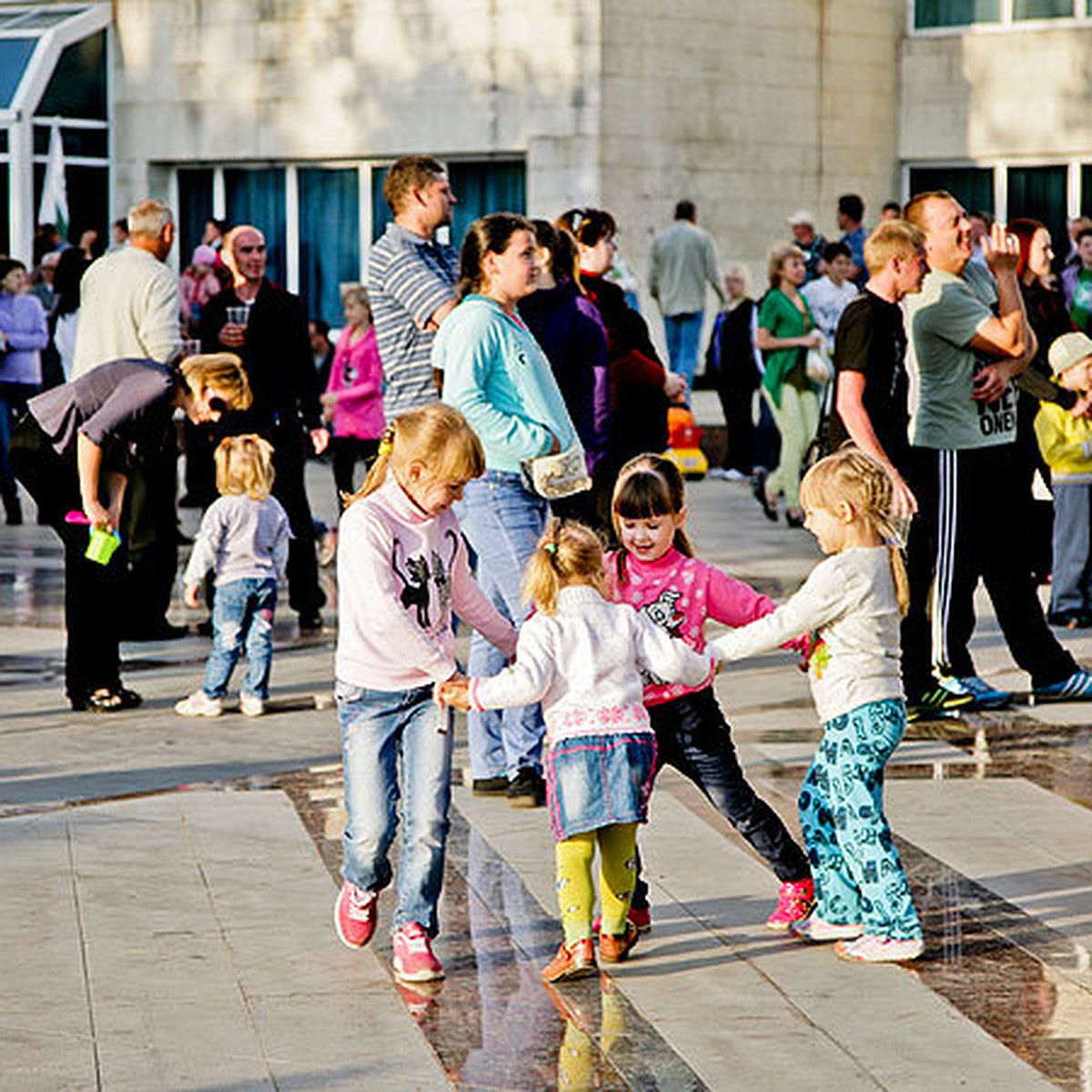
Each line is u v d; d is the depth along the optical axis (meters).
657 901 9.51
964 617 13.38
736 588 9.01
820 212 34.62
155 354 14.91
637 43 32.19
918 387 13.06
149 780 11.84
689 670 8.52
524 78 32.50
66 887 9.73
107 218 36.66
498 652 11.31
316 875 9.93
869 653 8.70
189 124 35.88
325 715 13.62
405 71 33.69
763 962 8.69
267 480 13.48
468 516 11.13
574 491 11.07
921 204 13.06
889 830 8.84
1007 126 34.66
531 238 10.92
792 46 34.09
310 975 8.55
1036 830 10.61
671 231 31.16
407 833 8.50
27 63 35.69
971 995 8.27
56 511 13.62
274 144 35.09
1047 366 17.05
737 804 8.95
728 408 29.11
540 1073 7.49
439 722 8.48
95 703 13.79
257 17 35.09
